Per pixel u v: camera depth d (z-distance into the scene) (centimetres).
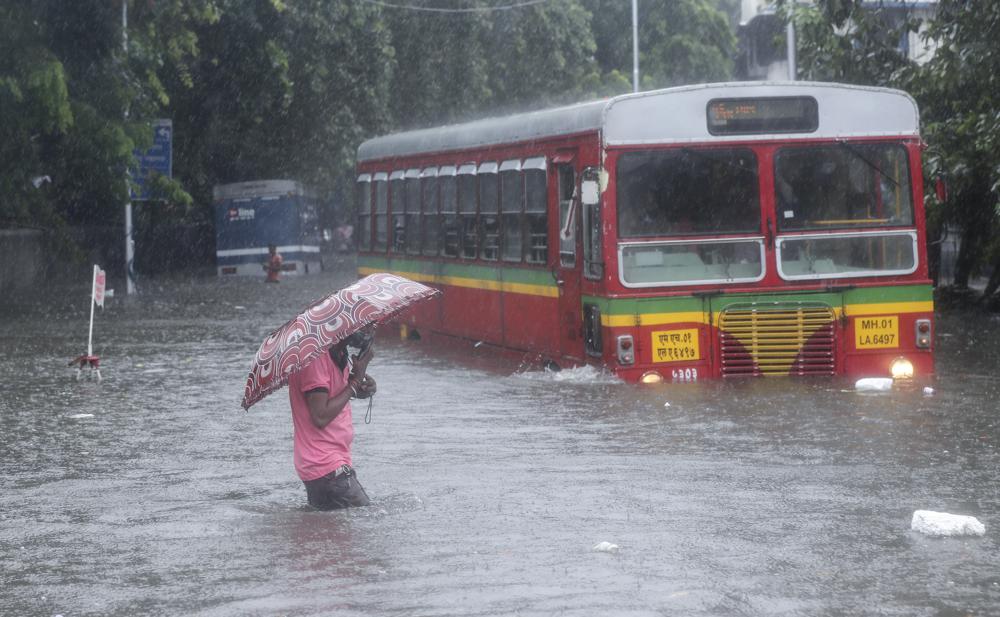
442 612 751
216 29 4825
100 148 3609
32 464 1298
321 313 1018
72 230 4953
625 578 813
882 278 1792
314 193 5856
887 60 2830
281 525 992
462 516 1004
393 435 1412
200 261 6216
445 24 5831
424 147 2495
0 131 3431
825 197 1794
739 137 1775
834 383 1719
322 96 5272
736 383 1728
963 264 3259
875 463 1189
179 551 920
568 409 1559
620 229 1750
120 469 1265
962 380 1762
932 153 2702
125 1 3603
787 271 1778
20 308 3597
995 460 1198
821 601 760
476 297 2258
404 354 2316
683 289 1752
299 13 4931
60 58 3572
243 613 763
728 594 775
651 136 1761
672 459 1228
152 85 3956
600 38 7606
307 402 1040
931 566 834
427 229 2489
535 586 800
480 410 1583
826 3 2738
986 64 2655
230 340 2652
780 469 1167
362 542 926
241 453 1347
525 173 2038
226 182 5866
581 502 1044
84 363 2050
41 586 840
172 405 1717
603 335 1770
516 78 6350
